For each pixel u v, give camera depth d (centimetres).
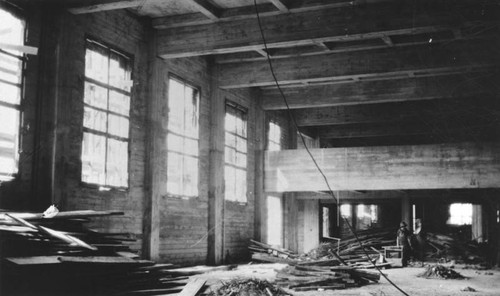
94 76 1265
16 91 1052
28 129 1066
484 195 2280
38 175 1073
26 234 873
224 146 1858
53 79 1115
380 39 1541
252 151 2117
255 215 2105
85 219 1045
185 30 1463
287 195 2427
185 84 1675
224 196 1838
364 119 2422
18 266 796
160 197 1480
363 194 2450
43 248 880
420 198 2605
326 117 2478
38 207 1060
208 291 1008
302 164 2041
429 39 1488
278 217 2362
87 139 1233
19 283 830
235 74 1819
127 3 1139
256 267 1756
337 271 1283
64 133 1127
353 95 2041
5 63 1031
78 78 1194
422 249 2259
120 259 966
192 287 1001
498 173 1778
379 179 1902
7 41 1041
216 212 1775
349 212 3728
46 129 1098
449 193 2338
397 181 1878
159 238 1477
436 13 1245
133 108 1402
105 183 1281
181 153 1627
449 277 1482
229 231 1895
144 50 1469
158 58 1492
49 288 864
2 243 823
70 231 1000
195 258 1672
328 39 1338
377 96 1997
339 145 3194
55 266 859
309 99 2112
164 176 1506
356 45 1570
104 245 998
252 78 1797
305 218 2562
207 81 1806
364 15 1294
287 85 2102
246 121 2081
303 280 1199
